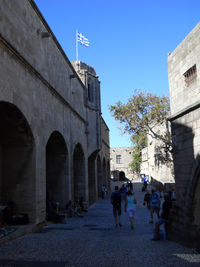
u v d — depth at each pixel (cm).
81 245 812
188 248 791
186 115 911
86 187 2295
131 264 620
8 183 1133
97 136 2595
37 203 1139
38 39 1254
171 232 907
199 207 827
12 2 979
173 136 1015
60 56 1656
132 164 6838
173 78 1039
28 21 1136
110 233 1055
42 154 1241
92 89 2620
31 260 630
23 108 1038
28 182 1128
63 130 1661
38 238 903
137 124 2917
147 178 5419
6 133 1112
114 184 6053
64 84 1730
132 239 927
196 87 869
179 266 608
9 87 923
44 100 1309
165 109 2916
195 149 846
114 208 1239
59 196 1723
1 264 593
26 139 1131
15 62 981
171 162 3241
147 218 1556
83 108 2331
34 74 1174
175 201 963
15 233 898
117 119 2953
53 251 725
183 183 915
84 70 2455
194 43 876
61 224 1316
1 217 1038
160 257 685
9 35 941
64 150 1747
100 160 3341
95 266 598
